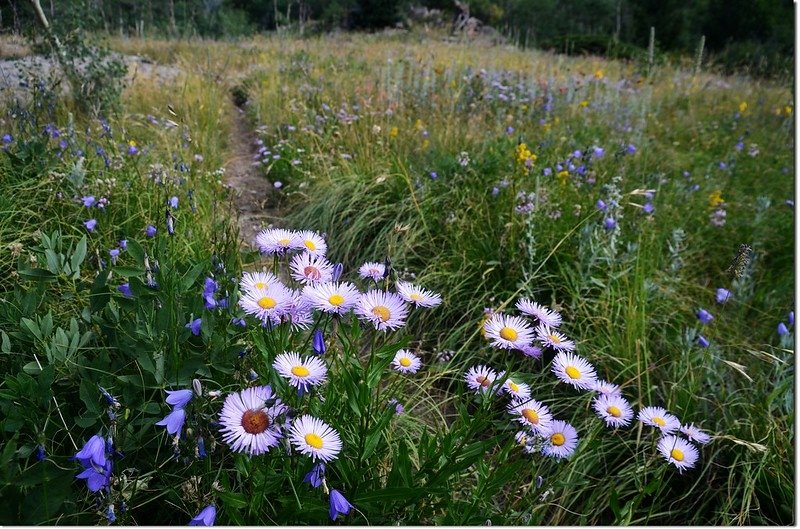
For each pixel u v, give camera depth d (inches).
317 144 217.5
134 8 602.5
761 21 603.8
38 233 112.7
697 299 139.6
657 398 105.3
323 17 970.7
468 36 682.2
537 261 132.5
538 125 241.6
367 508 62.7
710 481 90.3
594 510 85.8
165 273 81.4
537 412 67.5
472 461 61.6
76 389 78.7
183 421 54.2
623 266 133.0
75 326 79.9
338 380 77.1
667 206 172.9
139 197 136.9
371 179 174.4
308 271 66.7
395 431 89.4
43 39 222.2
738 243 166.6
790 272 154.9
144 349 71.3
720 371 109.0
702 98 368.5
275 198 200.8
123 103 247.4
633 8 843.4
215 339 76.1
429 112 249.6
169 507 70.7
